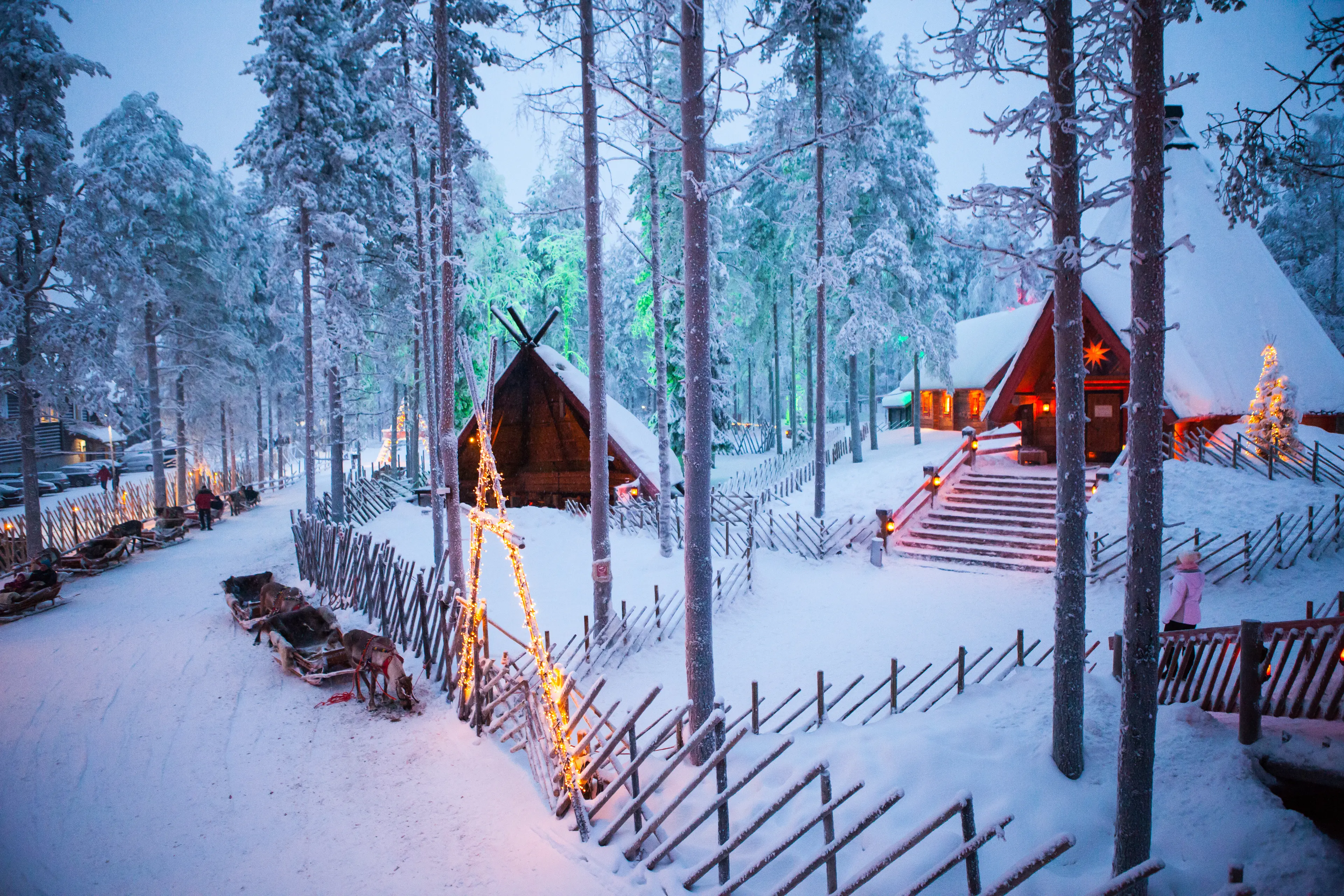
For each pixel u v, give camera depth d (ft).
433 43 42.88
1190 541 46.68
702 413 21.97
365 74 47.50
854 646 37.88
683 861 17.76
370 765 24.03
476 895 17.08
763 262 105.40
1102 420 67.51
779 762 21.20
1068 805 18.04
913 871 15.89
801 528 59.16
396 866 18.42
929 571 51.98
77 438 144.87
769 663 35.70
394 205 83.41
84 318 61.36
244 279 82.53
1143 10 13.75
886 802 13.88
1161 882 15.24
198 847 19.48
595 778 20.98
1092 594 44.83
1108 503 53.47
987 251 18.39
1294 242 97.30
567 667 32.91
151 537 66.64
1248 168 19.21
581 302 139.85
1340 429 65.41
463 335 27.20
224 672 33.12
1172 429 61.11
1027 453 67.00
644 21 26.78
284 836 19.93
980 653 35.70
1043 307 61.16
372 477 105.50
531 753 23.35
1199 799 17.90
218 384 95.45
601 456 36.11
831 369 123.44
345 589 44.04
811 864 14.56
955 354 84.94
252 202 111.24
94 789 22.71
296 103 65.46
